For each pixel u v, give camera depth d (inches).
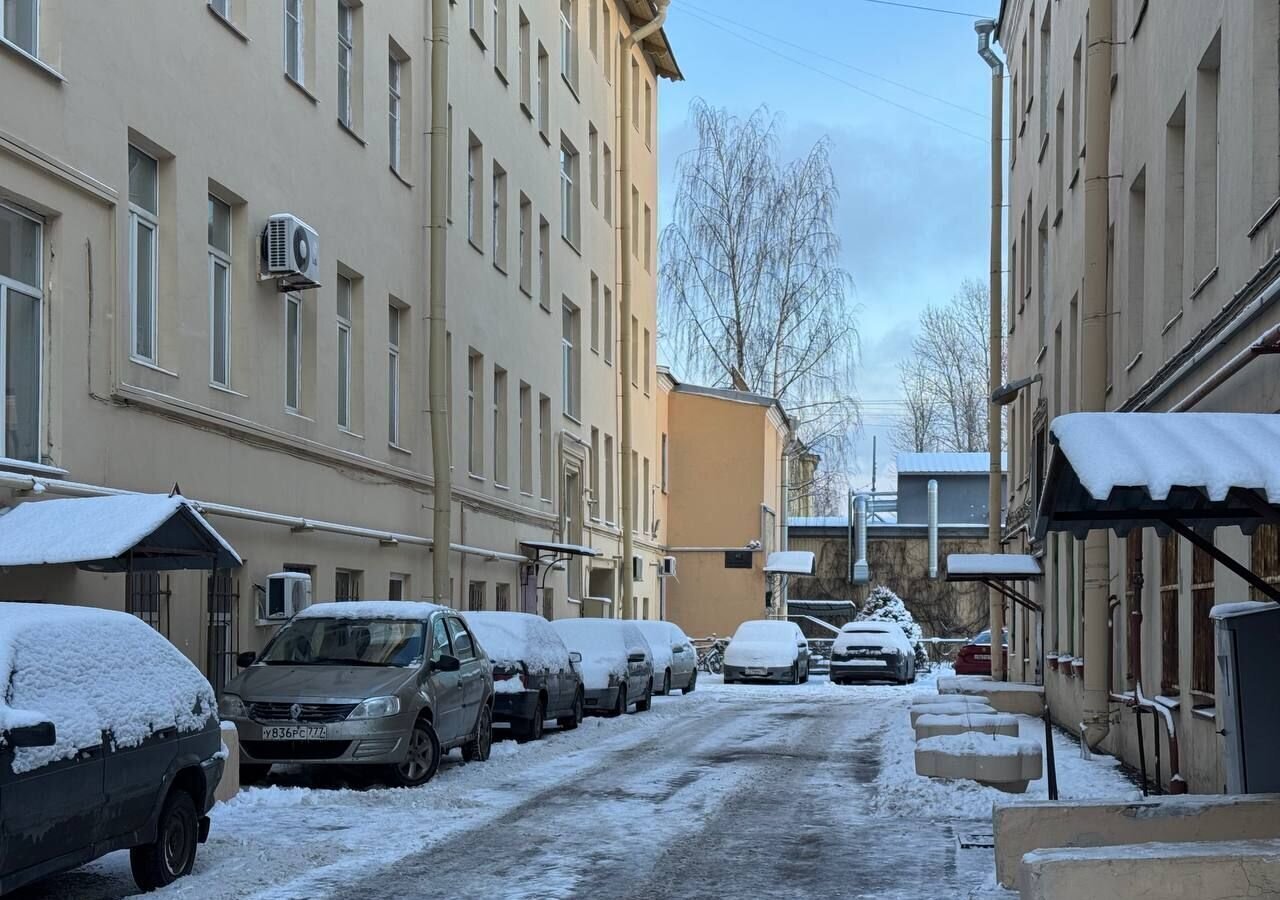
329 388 791.7
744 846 415.5
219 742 380.2
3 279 495.8
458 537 1033.5
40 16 518.9
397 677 564.4
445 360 938.7
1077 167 842.8
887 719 947.3
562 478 1368.1
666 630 1304.1
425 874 370.3
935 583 2199.8
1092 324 643.5
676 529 1962.4
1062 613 891.4
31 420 511.5
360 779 578.2
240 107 679.1
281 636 611.8
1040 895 262.2
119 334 553.9
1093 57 644.7
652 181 1908.2
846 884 358.6
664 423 1955.0
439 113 936.9
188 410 611.8
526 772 612.7
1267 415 305.6
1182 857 261.6
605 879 364.2
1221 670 395.5
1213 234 508.1
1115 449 283.4
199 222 634.2
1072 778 575.2
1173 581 543.8
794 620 2186.3
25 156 491.2
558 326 1371.8
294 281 713.0
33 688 302.4
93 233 541.3
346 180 820.0
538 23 1309.1
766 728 867.4
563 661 839.1
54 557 437.7
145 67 584.4
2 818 274.4
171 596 596.7
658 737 799.1
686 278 1945.1
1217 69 507.2
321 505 771.4
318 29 780.0
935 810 484.7
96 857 313.1
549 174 1344.7
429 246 970.1
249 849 403.5
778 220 1939.0
